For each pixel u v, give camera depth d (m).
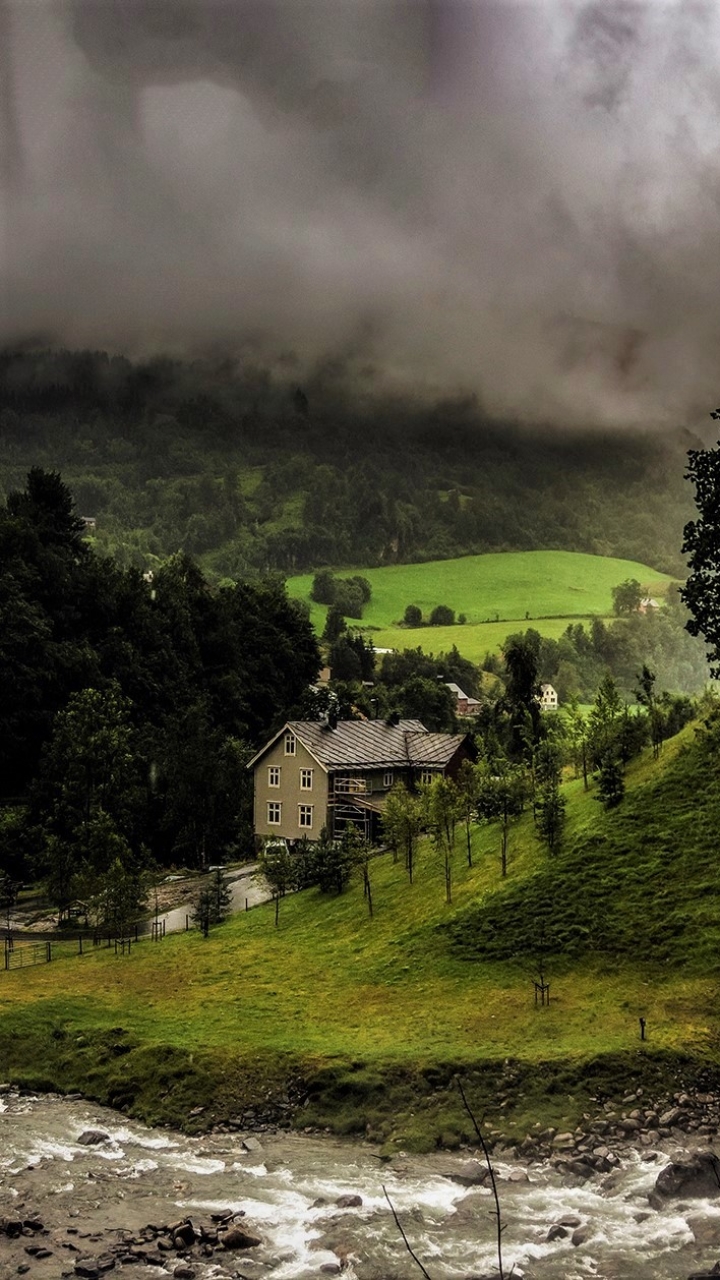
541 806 62.25
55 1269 27.44
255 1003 49.22
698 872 54.09
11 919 77.19
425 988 49.19
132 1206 31.56
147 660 128.50
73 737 94.25
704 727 66.25
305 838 85.31
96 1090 41.78
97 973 56.78
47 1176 33.81
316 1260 28.00
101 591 128.00
